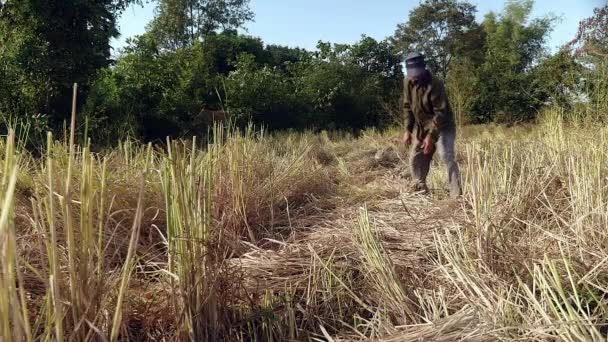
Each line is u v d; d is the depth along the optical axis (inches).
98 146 342.3
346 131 828.6
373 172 315.9
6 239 60.4
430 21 1398.9
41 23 412.2
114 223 139.9
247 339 106.2
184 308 95.7
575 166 160.4
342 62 960.3
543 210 147.6
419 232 149.5
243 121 684.7
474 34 1378.0
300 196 216.4
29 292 98.3
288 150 359.6
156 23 1173.7
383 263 116.3
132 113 478.3
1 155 150.9
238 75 743.1
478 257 118.4
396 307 108.2
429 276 121.8
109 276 95.5
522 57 1165.1
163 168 98.7
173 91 569.3
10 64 397.4
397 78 1033.5
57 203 101.5
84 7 425.4
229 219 149.4
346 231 151.9
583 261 112.6
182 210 97.2
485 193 128.6
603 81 290.5
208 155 143.5
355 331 103.0
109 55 473.1
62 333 69.8
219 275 104.4
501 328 87.2
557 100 315.3
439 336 91.2
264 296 116.8
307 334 106.6
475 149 172.7
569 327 83.3
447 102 212.1
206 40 1088.2
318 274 123.0
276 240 154.4
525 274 111.4
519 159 199.2
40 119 367.9
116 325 78.7
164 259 131.6
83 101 453.4
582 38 327.0
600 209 129.1
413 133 229.0
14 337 62.2
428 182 252.7
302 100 839.7
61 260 101.4
